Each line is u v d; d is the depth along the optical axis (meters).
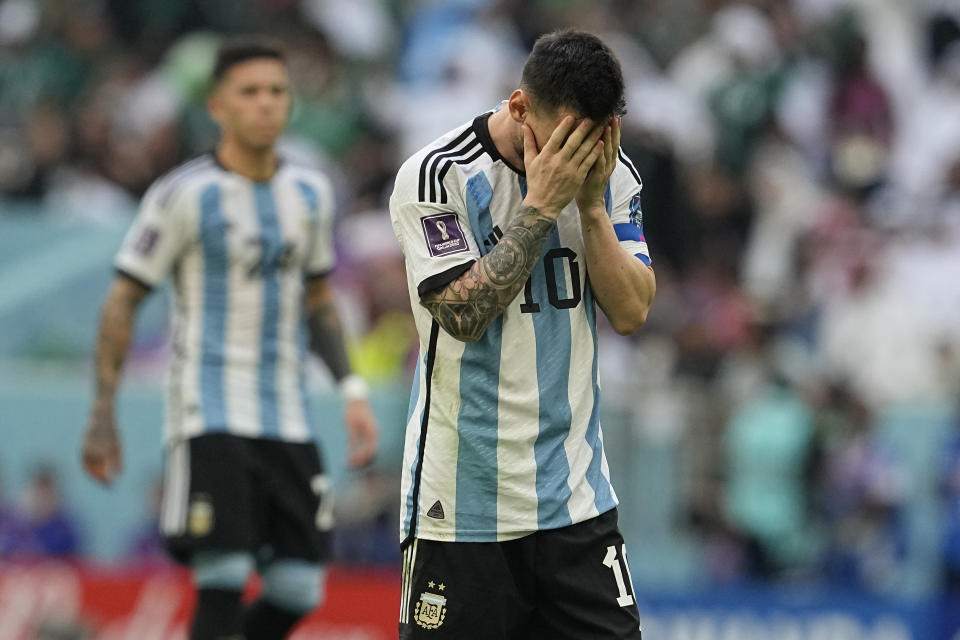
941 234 41.69
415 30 48.69
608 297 13.67
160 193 19.86
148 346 34.50
